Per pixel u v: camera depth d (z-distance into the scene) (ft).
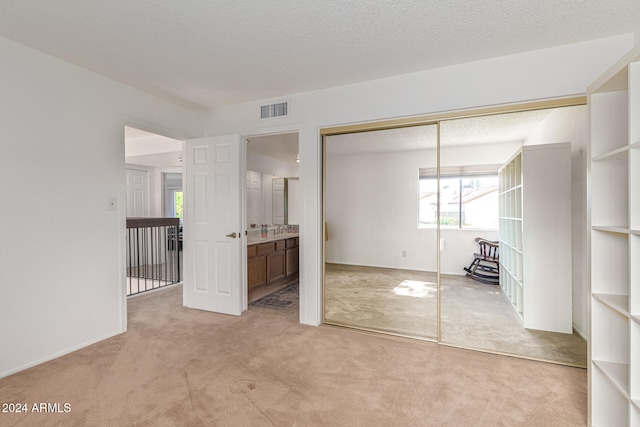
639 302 4.59
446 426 5.47
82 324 8.66
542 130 11.37
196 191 12.01
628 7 6.05
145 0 5.80
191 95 10.78
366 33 7.01
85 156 8.75
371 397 6.31
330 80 9.54
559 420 5.65
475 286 14.02
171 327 10.14
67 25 6.64
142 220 14.05
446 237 15.12
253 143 15.25
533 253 9.90
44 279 7.84
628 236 4.91
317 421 5.57
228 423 5.51
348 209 15.06
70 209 8.40
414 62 8.40
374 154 14.88
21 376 7.10
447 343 8.88
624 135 5.36
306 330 9.90
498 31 6.93
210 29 6.82
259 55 8.00
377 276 14.98
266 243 14.33
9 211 7.21
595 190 5.52
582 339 9.19
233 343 8.89
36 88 7.68
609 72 4.98
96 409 5.90
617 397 5.30
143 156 18.17
